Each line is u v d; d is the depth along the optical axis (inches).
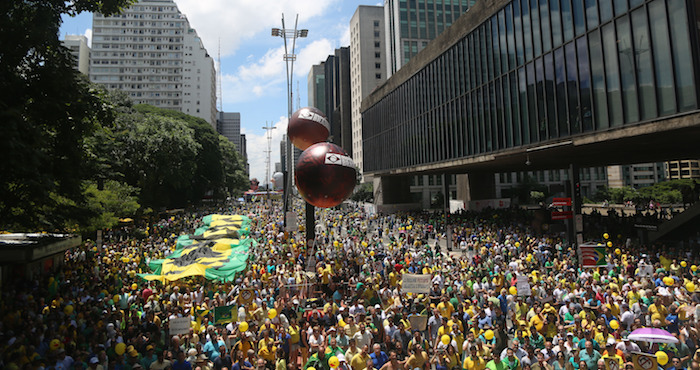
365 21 4493.1
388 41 3860.7
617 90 810.8
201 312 482.0
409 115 1958.7
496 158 1277.1
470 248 991.6
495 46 1243.8
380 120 2412.6
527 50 1090.1
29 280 607.5
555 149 1044.5
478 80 1342.3
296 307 490.6
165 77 6136.8
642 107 761.6
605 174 3971.5
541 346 384.2
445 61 1581.0
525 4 1096.2
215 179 2874.0
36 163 400.5
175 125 1979.6
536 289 532.4
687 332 388.2
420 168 1824.6
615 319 430.0
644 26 753.0
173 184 2016.5
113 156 1561.3
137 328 431.8
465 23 1409.9
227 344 401.7
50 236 763.4
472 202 2111.2
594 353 339.0
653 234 1032.8
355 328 402.3
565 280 572.4
